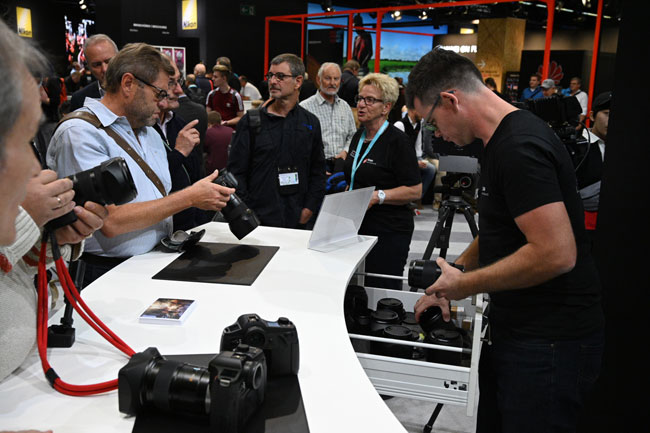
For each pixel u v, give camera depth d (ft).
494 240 4.94
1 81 1.97
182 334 4.36
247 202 10.06
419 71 5.04
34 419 3.20
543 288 4.78
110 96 6.30
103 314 4.72
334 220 7.11
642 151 5.62
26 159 2.20
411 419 8.22
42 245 3.78
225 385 2.89
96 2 40.32
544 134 4.50
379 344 5.79
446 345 5.44
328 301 5.15
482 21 43.34
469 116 4.86
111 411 3.31
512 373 4.94
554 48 52.31
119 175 3.92
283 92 9.81
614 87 5.68
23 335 3.53
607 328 6.02
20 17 49.75
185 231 7.66
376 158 9.23
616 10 34.04
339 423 3.22
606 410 6.16
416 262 5.44
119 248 6.35
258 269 6.01
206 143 17.15
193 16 42.29
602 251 5.98
